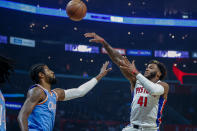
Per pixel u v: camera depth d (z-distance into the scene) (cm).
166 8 2589
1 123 236
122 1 2597
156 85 366
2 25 2378
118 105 2472
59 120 2034
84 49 2614
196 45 2722
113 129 2056
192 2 2561
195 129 2034
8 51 2375
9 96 2127
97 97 2480
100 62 2633
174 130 2058
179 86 2597
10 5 2208
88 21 2491
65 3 2438
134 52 2683
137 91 405
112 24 2552
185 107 2547
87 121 2044
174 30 2573
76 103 2338
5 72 256
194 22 2550
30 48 2480
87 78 2566
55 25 2564
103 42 429
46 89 347
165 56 2664
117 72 2641
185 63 2650
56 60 2553
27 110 310
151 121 392
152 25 2550
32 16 2331
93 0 2541
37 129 318
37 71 350
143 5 2584
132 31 2652
